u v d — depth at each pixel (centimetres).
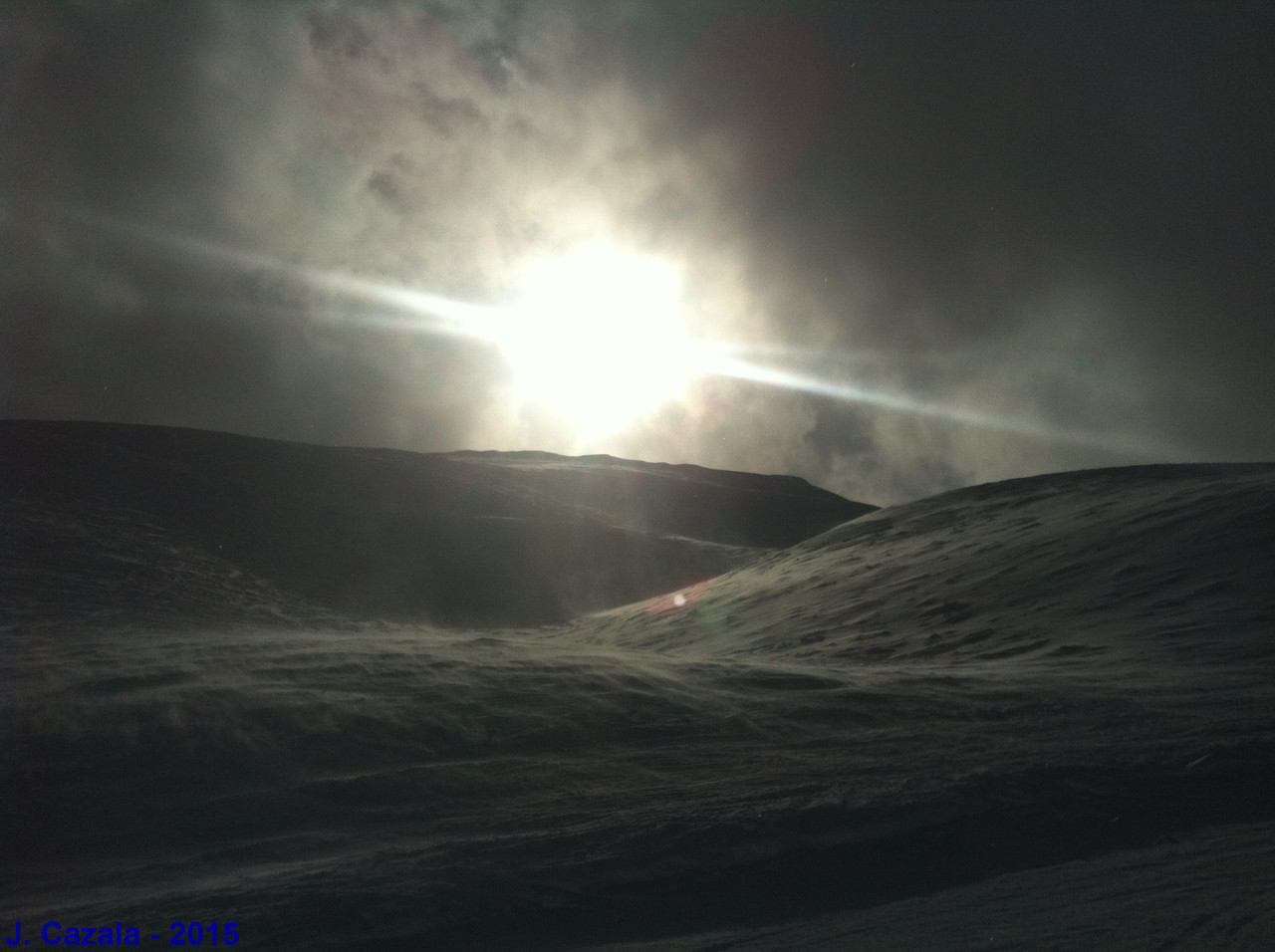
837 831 730
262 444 7138
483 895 606
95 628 2045
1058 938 522
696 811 765
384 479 6931
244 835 758
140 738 966
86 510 4275
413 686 1166
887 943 536
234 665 1295
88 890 647
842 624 2442
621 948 555
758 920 601
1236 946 494
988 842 721
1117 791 828
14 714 1048
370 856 673
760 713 1109
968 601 2317
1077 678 1366
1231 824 764
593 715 1076
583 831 723
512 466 9950
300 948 532
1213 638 1600
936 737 1016
